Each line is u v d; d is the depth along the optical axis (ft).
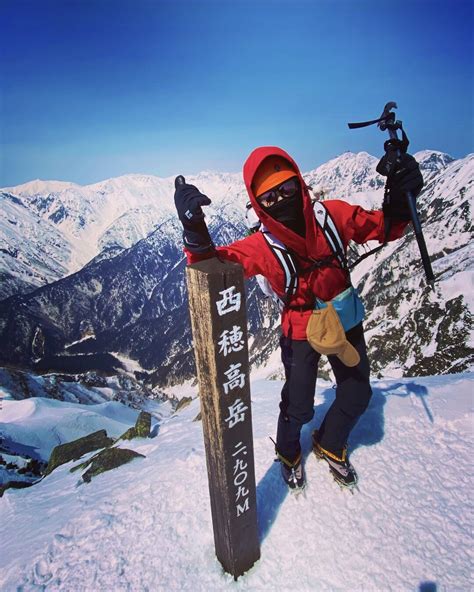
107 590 8.39
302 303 7.72
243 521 7.73
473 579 7.80
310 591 7.77
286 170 7.01
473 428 11.39
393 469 10.16
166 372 508.53
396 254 347.77
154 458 13.85
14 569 9.40
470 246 272.92
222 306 6.23
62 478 16.49
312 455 10.44
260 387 19.20
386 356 208.44
